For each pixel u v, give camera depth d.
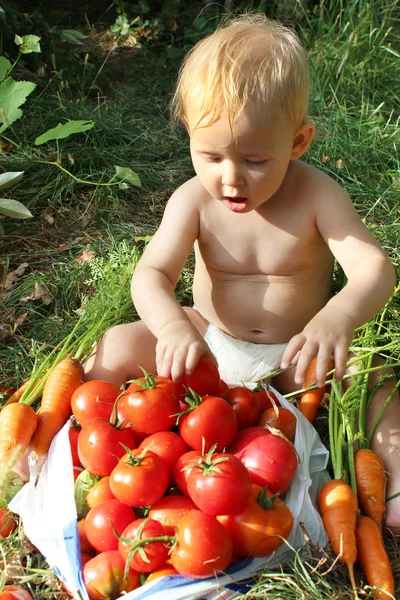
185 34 2.35
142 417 1.00
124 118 1.98
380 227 1.55
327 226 1.14
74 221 1.63
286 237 1.15
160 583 0.92
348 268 1.12
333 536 0.99
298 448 1.05
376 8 2.32
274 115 1.04
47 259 1.54
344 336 1.04
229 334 1.22
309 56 2.12
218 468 0.93
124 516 0.95
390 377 1.15
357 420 1.15
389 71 2.14
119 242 1.56
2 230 1.51
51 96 2.04
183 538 0.91
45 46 2.23
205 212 1.17
